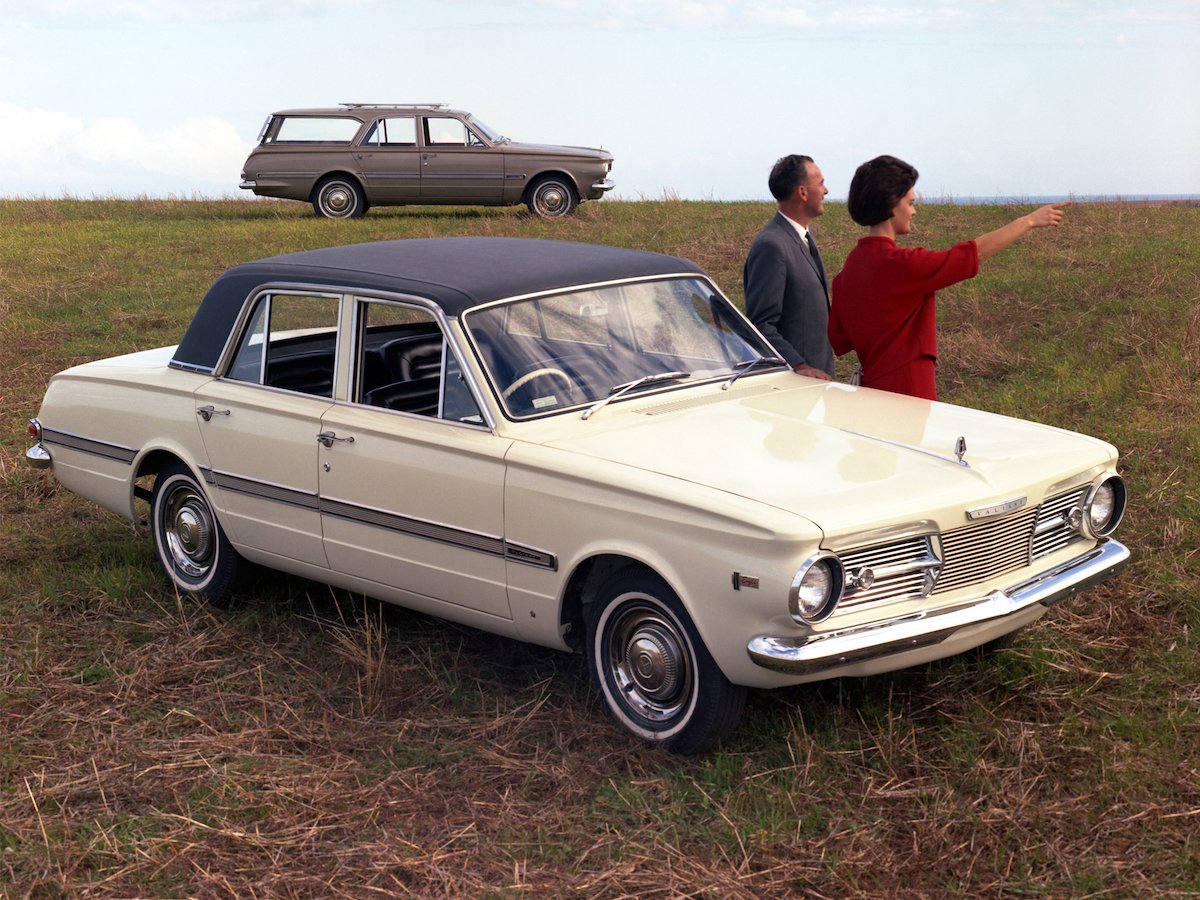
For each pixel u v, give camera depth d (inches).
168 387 231.5
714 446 178.4
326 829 158.9
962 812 153.6
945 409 200.5
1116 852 144.9
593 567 180.4
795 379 215.6
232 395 221.0
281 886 147.7
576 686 195.2
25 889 148.3
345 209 773.9
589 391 194.1
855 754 168.4
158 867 151.6
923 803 156.4
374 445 197.9
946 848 147.7
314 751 178.9
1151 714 175.0
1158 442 288.4
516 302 198.1
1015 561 176.1
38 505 297.3
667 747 173.6
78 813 165.2
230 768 173.5
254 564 232.8
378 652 209.5
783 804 157.8
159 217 819.4
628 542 168.1
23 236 718.5
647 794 163.5
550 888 144.3
